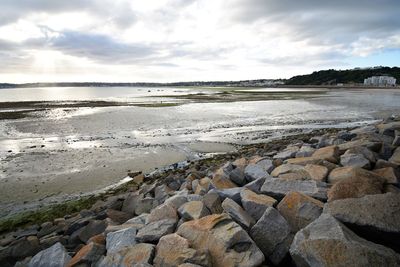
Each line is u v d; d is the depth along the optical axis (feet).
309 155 32.19
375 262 12.09
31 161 57.72
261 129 94.43
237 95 294.05
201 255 14.52
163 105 181.06
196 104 189.26
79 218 30.07
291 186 21.34
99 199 37.99
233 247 14.87
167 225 18.81
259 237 16.33
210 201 21.08
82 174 50.31
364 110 147.13
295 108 160.56
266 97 255.09
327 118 119.34
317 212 17.16
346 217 14.87
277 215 16.98
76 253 19.31
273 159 34.47
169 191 31.91
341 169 22.89
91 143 74.23
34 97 356.79
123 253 16.40
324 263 12.49
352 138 38.40
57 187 44.57
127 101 226.17
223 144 72.79
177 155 62.44
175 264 14.49
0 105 182.60
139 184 43.29
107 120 114.83
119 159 59.36
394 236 13.70
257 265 14.17
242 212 18.63
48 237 26.12
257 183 23.53
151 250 15.97
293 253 13.88
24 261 20.29
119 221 27.55
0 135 84.79
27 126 100.27
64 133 88.12
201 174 39.01
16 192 42.55
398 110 144.77
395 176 21.02
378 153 28.89
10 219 34.04
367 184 18.78
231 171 29.68
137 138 80.69
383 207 14.87
